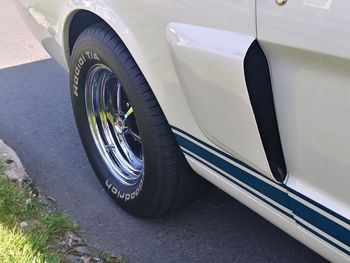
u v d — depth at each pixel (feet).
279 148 5.85
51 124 12.41
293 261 8.27
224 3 5.66
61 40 9.48
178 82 6.78
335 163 5.26
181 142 7.46
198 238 8.81
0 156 10.60
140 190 8.67
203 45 5.99
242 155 6.18
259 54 5.52
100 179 9.72
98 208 9.57
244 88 5.65
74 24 9.11
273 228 8.91
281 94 5.54
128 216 9.34
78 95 9.52
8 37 17.48
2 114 12.94
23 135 12.02
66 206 9.64
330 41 4.75
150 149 7.98
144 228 9.05
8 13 19.53
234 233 8.87
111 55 7.95
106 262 8.28
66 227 8.82
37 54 16.26
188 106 6.79
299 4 4.92
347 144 5.05
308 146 5.49
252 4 5.36
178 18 6.35
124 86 7.95
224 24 5.76
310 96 5.24
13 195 9.18
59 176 10.53
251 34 5.49
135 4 7.03
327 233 5.62
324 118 5.18
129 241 8.79
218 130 6.36
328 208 5.48
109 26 8.02
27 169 10.79
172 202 8.60
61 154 11.27
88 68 8.99
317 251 5.92
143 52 7.25
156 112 7.73
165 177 8.13
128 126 9.25
